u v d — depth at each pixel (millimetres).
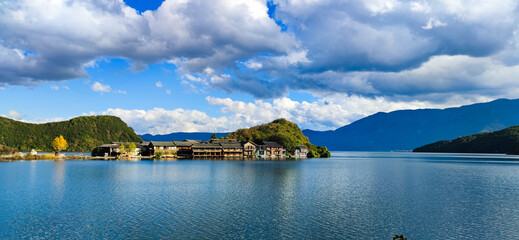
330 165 145750
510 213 47000
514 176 96875
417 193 63094
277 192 62969
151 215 44469
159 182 75625
